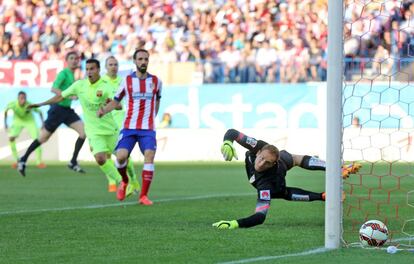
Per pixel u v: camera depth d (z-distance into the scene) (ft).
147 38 229.25
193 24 231.09
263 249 63.46
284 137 195.11
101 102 114.42
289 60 207.21
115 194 118.01
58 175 157.48
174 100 201.36
